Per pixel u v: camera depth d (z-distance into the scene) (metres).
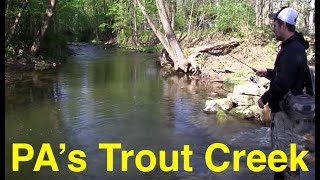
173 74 15.94
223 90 12.27
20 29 19.64
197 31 22.23
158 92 12.00
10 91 11.98
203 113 9.23
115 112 9.43
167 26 17.06
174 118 8.82
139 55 24.64
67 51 24.72
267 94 3.84
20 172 5.81
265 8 19.72
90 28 44.78
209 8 22.95
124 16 37.28
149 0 33.84
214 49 16.53
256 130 7.65
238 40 17.03
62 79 14.38
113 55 24.56
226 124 8.18
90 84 13.39
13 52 17.27
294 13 3.74
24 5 17.23
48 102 10.51
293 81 3.71
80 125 8.32
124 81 14.08
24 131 7.91
